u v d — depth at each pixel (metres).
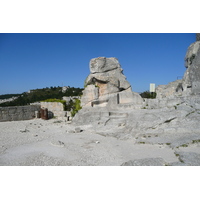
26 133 11.45
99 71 14.80
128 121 11.20
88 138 10.28
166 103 12.09
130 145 8.69
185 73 15.87
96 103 14.70
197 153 6.77
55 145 8.65
